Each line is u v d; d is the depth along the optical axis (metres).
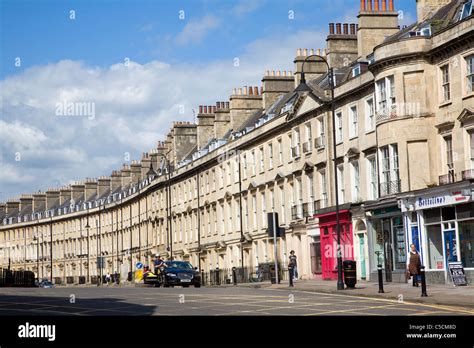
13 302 24.53
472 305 20.33
